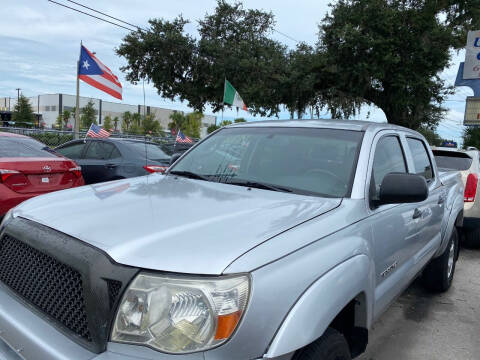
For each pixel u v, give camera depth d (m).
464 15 22.14
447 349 3.57
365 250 2.29
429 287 4.77
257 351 1.61
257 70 22.39
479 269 5.91
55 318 1.80
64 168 5.96
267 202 2.37
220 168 3.08
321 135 3.04
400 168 3.31
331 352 1.90
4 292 2.08
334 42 21.00
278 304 1.68
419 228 3.38
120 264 1.65
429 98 21.84
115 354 1.57
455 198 4.65
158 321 1.57
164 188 2.67
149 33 23.36
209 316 1.57
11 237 2.15
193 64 23.95
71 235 1.86
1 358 1.82
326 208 2.33
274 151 3.02
